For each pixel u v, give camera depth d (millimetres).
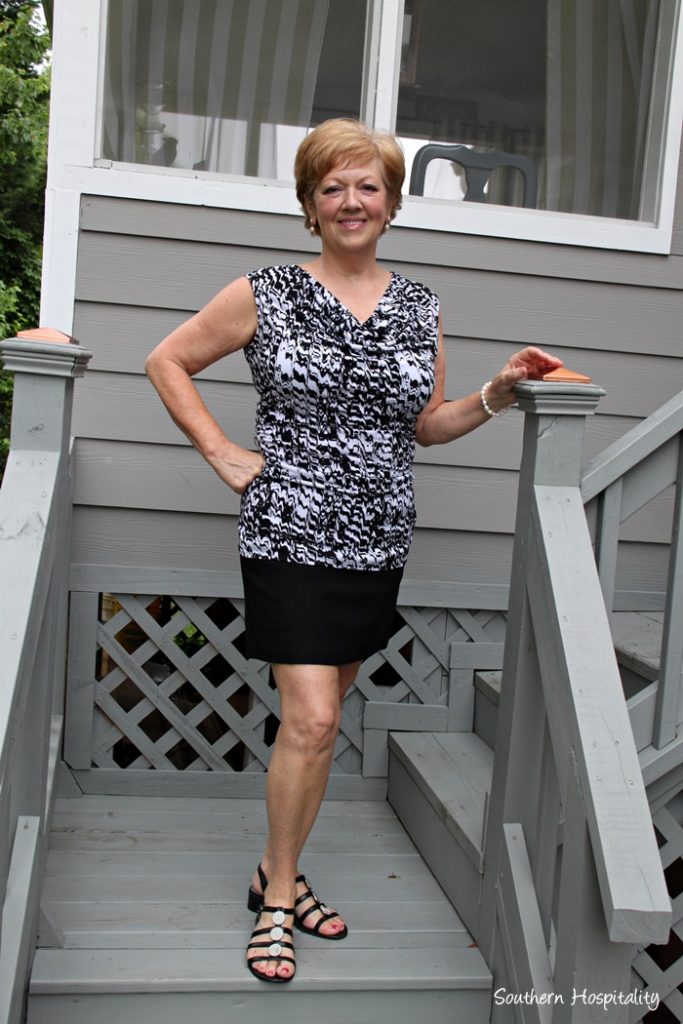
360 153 1800
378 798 2869
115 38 2686
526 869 1867
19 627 1527
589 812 1525
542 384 1807
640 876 1437
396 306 1900
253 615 1897
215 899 2170
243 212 2676
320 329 1827
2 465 11820
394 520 1902
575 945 1561
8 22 12617
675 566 1973
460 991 1936
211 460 1891
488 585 2844
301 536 1835
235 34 2748
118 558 2707
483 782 2438
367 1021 1908
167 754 3154
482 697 2791
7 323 12531
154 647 2779
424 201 2795
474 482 2832
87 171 2596
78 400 2648
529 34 2883
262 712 2822
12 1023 1628
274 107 2781
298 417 1844
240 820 2650
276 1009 1875
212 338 1890
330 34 2793
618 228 2842
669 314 2906
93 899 2135
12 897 1700
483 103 2881
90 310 2637
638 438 1896
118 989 1808
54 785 2293
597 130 2938
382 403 1831
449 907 2227
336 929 2035
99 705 2752
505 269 2803
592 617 1713
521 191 2920
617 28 2916
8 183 12453
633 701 2041
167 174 2670
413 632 2871
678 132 2854
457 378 2820
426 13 2814
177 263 2658
